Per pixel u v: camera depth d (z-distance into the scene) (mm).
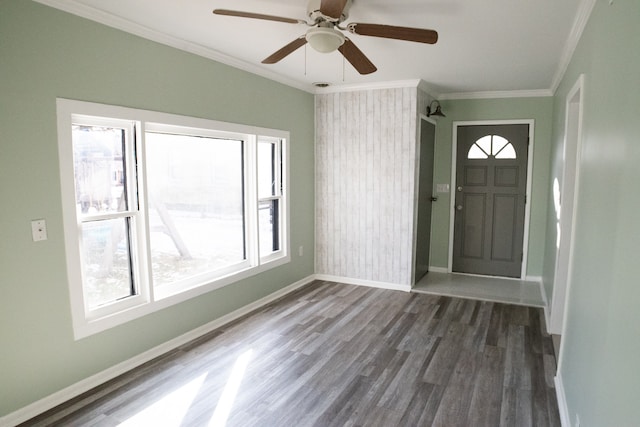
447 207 5469
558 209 3582
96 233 2719
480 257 5387
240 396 2547
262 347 3244
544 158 4953
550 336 3461
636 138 1232
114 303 2807
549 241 4328
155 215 3197
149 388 2625
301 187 4852
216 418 2322
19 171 2205
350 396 2562
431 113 5070
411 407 2447
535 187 5023
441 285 4906
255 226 4102
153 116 2941
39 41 2252
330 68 3926
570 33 2758
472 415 2369
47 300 2371
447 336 3463
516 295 4523
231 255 3971
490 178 5227
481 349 3217
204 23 2730
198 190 3566
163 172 3248
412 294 4602
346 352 3160
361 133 4805
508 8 2391
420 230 5020
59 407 2404
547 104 4871
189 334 3361
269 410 2406
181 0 2359
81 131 2596
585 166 2180
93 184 2684
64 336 2467
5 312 2184
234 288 3852
